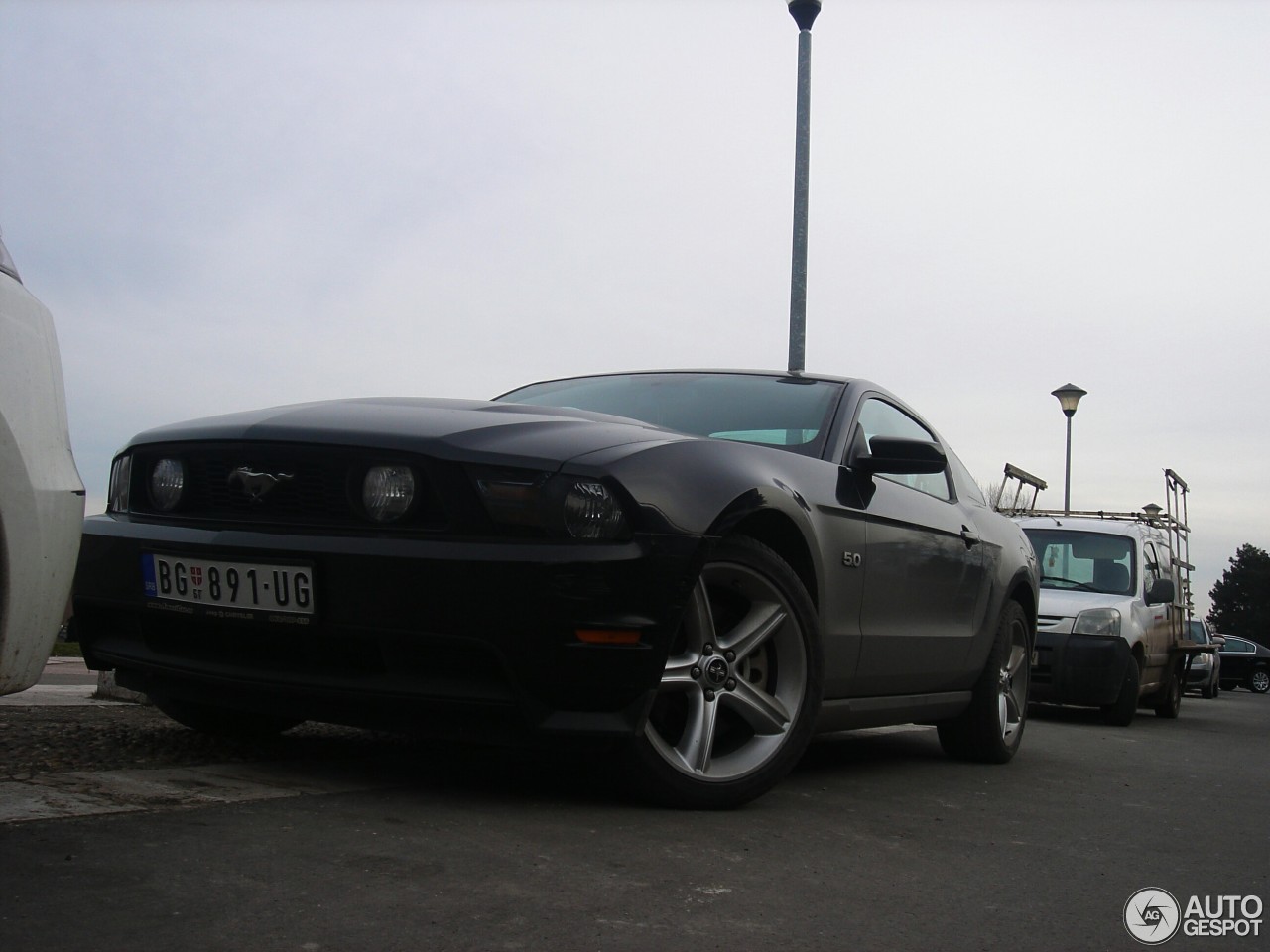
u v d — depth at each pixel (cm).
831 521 353
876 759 478
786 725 322
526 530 273
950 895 243
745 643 313
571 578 268
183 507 308
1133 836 329
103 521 319
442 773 330
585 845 255
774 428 388
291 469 290
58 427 216
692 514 287
